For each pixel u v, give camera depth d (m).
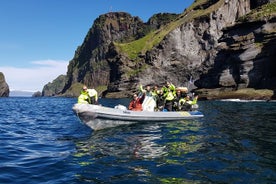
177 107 20.00
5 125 19.09
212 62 100.44
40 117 25.55
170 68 107.50
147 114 17.20
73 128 16.95
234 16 110.25
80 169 8.09
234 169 7.96
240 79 60.94
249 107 32.56
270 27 61.38
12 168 8.24
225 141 11.74
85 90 15.50
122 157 9.42
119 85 112.50
